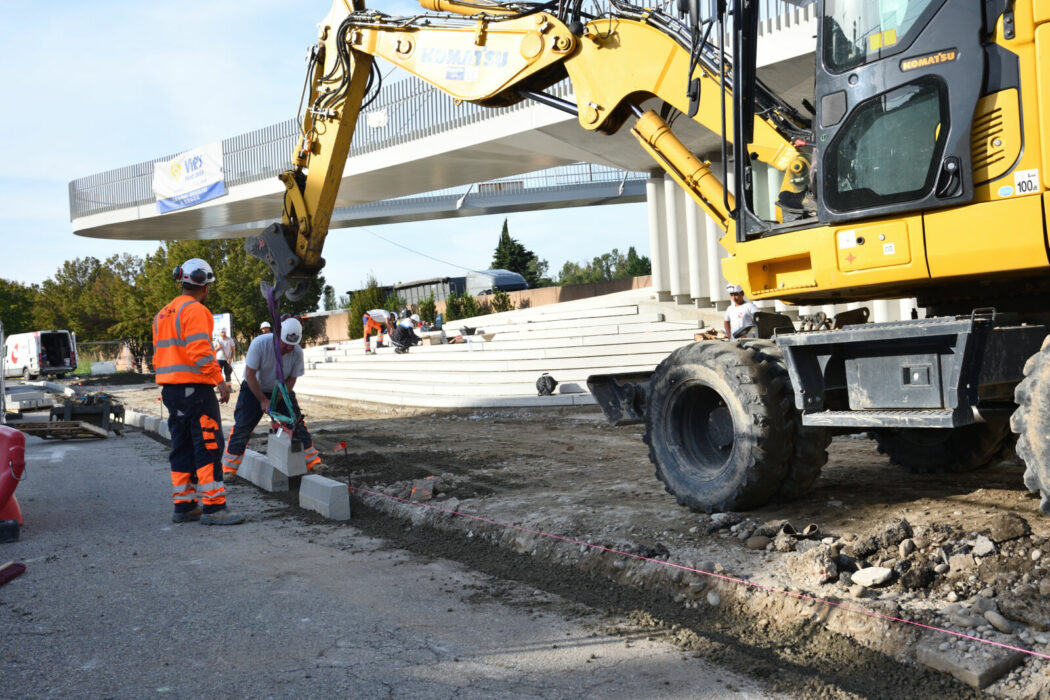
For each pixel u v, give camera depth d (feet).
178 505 21.79
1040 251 13.41
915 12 14.62
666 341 52.42
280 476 26.45
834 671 11.30
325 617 13.92
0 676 11.51
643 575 15.30
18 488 27.91
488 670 11.54
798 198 17.88
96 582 16.21
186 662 11.96
